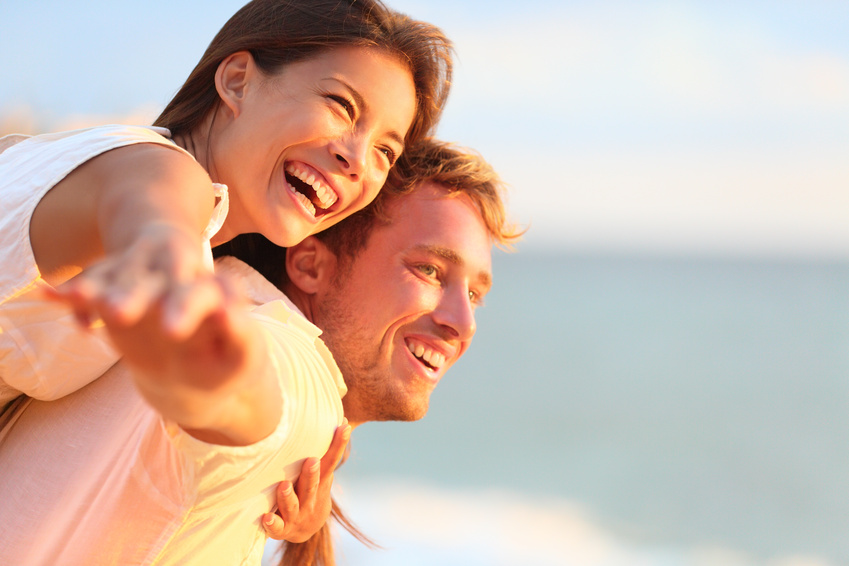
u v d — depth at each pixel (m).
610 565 13.68
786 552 14.67
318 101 1.92
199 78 2.00
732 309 52.81
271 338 1.37
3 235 1.30
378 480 17.62
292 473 1.57
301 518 1.62
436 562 12.94
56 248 1.29
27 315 1.35
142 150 1.27
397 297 2.44
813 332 41.00
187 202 1.14
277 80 1.93
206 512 1.34
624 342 37.41
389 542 13.52
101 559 1.34
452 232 2.48
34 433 1.51
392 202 2.48
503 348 35.66
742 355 34.25
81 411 1.48
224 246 2.41
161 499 1.33
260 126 1.91
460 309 2.50
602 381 28.92
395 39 2.06
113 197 1.12
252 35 1.94
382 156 2.12
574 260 126.56
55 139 1.49
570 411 24.69
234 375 0.82
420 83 2.16
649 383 28.77
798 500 17.17
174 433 1.20
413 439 21.28
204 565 1.44
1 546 1.43
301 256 2.49
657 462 19.80
